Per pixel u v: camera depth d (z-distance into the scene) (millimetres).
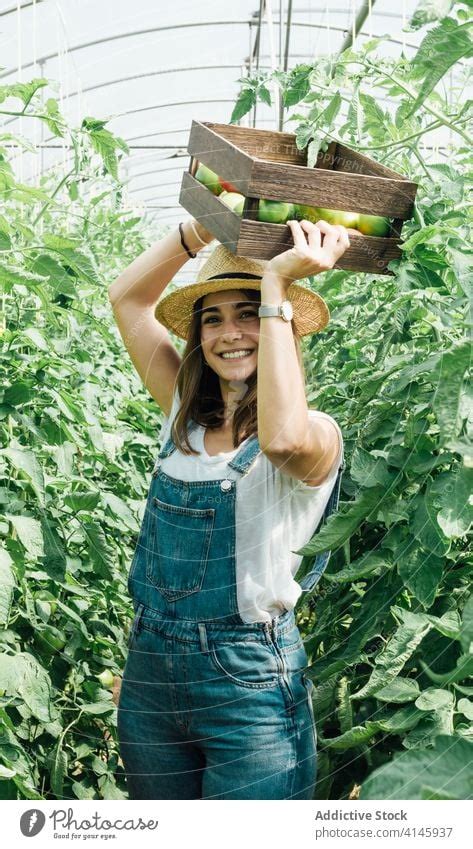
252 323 1709
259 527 1633
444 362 1158
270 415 1522
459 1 1317
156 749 1742
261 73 2016
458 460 1602
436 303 1764
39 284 1913
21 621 2113
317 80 1914
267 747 1620
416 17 1165
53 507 2127
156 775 1756
